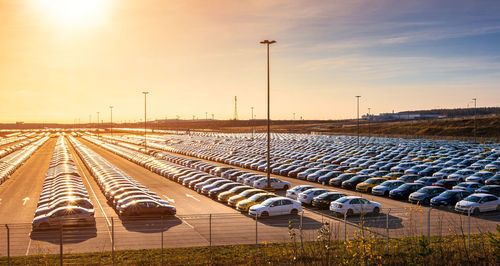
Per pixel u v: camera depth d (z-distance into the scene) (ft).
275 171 166.09
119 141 469.57
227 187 108.47
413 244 56.54
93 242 63.10
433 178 117.60
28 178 161.38
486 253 52.80
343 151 238.48
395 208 89.25
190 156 272.72
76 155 289.12
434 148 247.09
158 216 81.61
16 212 93.20
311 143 308.81
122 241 63.67
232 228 71.72
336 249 55.06
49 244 62.18
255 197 88.43
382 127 499.92
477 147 246.88
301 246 54.70
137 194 94.48
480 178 121.70
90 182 147.13
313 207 93.81
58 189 105.50
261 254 55.77
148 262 53.06
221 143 357.00
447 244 56.90
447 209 87.66
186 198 109.40
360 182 119.55
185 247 60.03
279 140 368.07
